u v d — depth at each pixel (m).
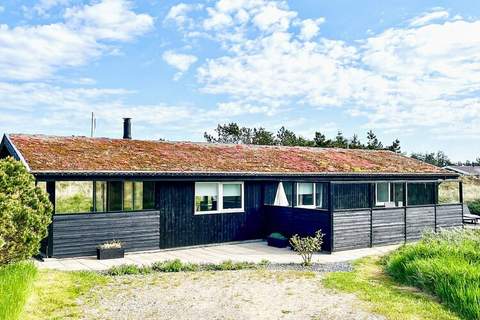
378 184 20.42
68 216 12.38
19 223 8.62
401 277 9.84
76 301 7.89
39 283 8.73
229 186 15.93
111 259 12.45
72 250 12.40
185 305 7.87
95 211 13.31
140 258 12.70
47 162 12.34
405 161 22.97
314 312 7.48
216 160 16.58
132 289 8.90
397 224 15.38
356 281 9.61
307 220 14.61
